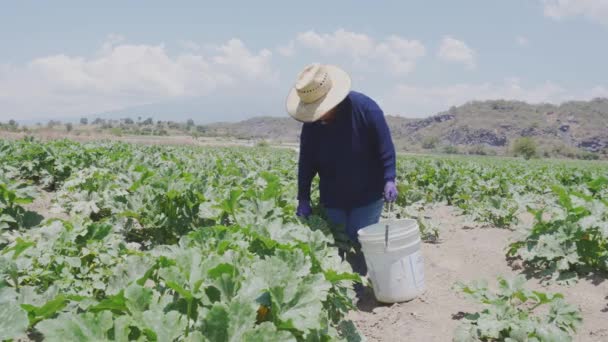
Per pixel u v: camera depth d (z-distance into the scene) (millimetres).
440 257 6105
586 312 4168
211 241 3377
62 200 7156
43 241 4102
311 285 2572
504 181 11852
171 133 179375
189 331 2332
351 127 4613
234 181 8250
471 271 5523
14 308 2201
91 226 4168
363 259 5031
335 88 4430
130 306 2297
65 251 3850
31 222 5605
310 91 4348
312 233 3656
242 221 3994
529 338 3531
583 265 4934
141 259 3010
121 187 6895
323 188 5027
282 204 5797
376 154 4762
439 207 10188
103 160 11344
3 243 4844
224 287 2459
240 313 2201
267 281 2572
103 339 2061
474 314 3963
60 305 2621
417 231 4504
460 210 9539
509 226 7570
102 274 3586
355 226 5000
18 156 10984
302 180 5031
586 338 3791
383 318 4270
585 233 4895
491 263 5680
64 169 10734
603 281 4660
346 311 3254
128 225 5574
